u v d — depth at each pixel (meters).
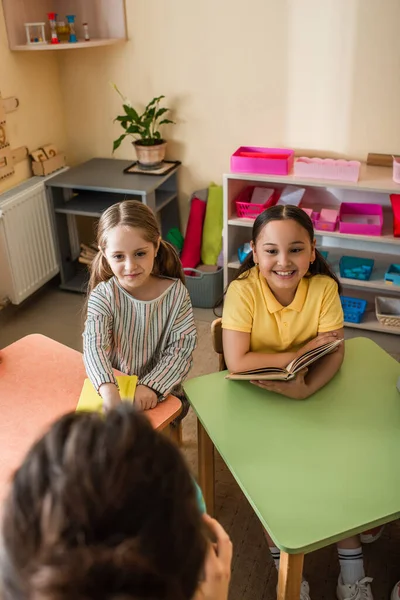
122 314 1.61
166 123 3.20
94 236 3.51
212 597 0.63
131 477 0.47
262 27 2.82
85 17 3.09
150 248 1.53
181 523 0.47
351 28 2.68
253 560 1.72
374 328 2.84
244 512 1.88
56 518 0.45
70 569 0.42
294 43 2.80
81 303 3.23
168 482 0.48
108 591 0.42
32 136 3.15
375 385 1.52
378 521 1.12
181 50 3.02
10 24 2.85
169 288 1.64
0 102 2.83
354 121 2.87
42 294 3.33
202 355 2.77
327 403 1.45
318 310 1.64
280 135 3.04
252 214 2.89
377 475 1.22
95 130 3.39
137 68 3.14
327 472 1.23
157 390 1.45
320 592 1.62
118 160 3.38
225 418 1.40
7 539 0.46
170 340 1.65
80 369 1.53
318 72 2.82
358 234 2.73
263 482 1.20
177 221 3.47
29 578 0.43
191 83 3.08
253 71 2.94
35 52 3.07
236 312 1.62
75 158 3.51
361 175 2.75
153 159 3.12
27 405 1.39
